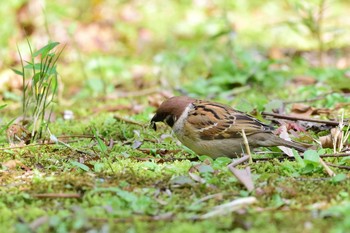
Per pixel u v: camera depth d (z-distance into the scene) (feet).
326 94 46.98
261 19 73.72
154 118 34.35
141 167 30.48
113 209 25.18
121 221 23.77
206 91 51.34
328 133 37.22
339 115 41.19
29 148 34.35
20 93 51.85
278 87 51.37
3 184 28.63
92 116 45.21
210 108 32.91
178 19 74.13
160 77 55.77
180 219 23.93
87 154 33.78
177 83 54.49
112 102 49.65
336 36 61.82
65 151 34.32
